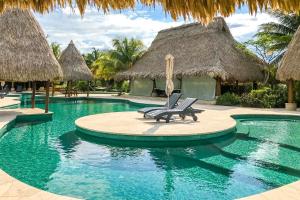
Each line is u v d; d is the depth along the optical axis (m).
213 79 22.31
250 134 10.08
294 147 8.10
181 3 2.59
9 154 7.19
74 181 5.39
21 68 12.07
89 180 5.43
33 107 14.63
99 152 7.39
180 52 25.42
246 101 18.42
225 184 5.29
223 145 8.34
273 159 6.91
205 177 5.66
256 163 6.58
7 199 3.79
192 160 6.79
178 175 5.76
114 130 8.62
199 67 21.67
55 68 12.77
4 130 9.30
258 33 21.62
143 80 29.05
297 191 4.14
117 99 23.73
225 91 24.31
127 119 10.99
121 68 31.78
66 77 25.52
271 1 2.48
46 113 12.84
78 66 26.27
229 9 2.54
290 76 16.06
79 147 7.91
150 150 7.63
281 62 17.17
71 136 9.36
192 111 10.67
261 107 17.89
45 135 9.48
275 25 21.50
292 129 11.15
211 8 2.55
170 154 7.29
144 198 4.66
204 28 25.30
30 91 34.78
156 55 27.88
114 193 4.84
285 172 5.97
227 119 11.38
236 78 21.12
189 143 8.23
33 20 13.23
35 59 12.42
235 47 23.91
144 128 9.02
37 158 6.84
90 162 6.54
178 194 4.82
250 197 3.94
